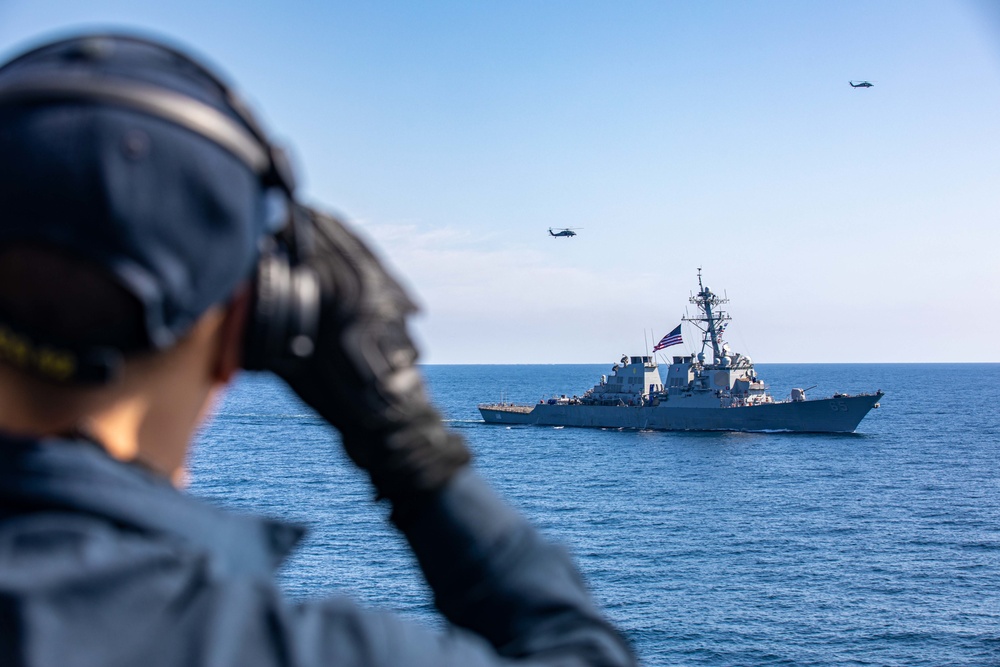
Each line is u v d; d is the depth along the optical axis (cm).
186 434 122
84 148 101
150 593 104
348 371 127
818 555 4447
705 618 3378
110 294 102
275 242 125
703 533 4978
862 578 3981
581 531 5034
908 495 6275
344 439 135
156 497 114
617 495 6222
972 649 3023
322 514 4919
